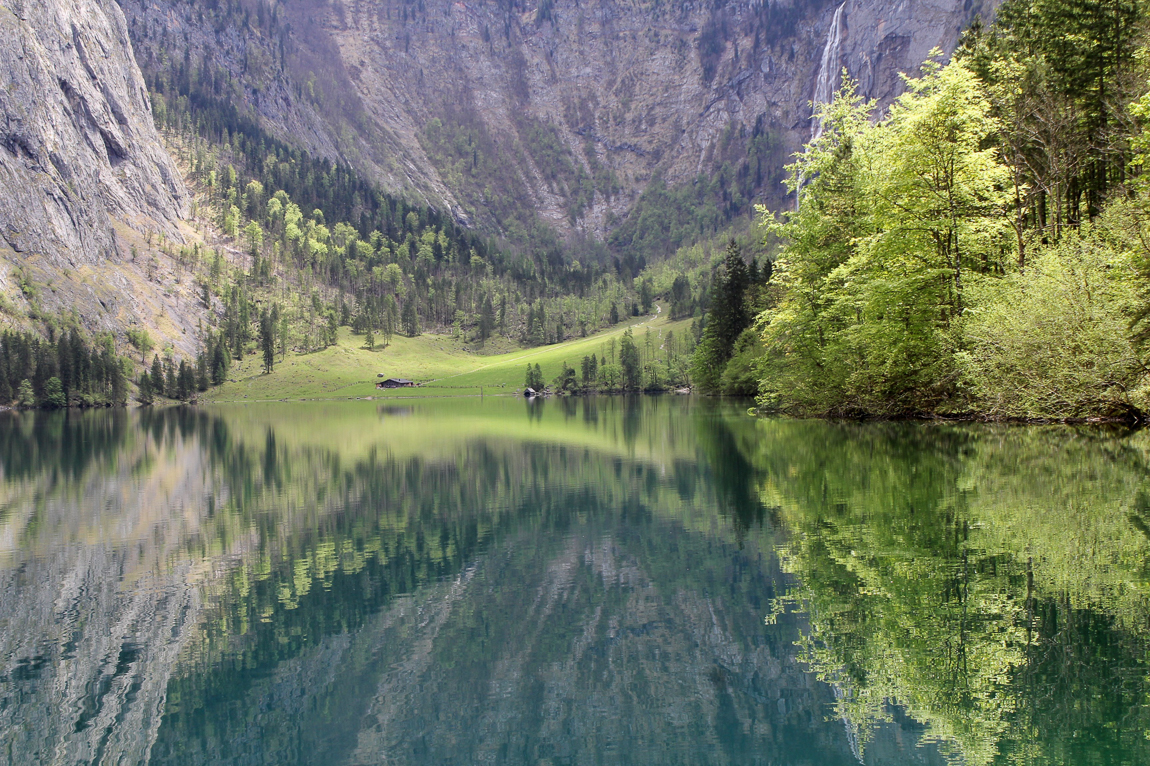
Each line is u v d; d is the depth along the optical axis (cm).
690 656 1117
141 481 3603
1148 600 1107
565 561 1720
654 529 1972
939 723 838
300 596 1544
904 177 3619
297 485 3316
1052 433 3077
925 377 3978
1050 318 3042
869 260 3897
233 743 929
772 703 930
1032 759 738
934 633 1049
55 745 933
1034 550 1398
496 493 2819
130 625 1391
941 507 1842
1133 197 3497
